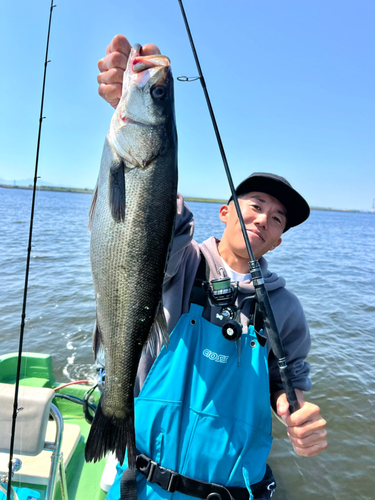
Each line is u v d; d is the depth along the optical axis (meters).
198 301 1.93
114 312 1.58
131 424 1.61
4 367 3.38
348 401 4.82
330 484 3.58
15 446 1.78
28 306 7.14
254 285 1.86
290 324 2.16
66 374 4.89
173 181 1.67
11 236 15.46
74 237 16.34
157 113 1.63
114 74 1.70
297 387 2.14
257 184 2.20
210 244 2.20
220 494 1.68
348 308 8.58
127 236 1.57
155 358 1.85
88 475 2.63
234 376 1.79
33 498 2.25
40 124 1.67
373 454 3.97
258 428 1.76
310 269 13.47
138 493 1.72
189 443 1.72
